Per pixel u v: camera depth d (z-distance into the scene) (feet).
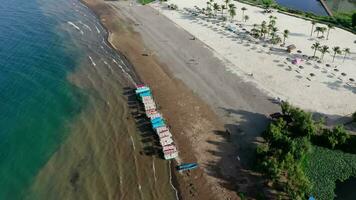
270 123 281.33
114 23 485.97
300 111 278.67
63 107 315.78
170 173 247.29
